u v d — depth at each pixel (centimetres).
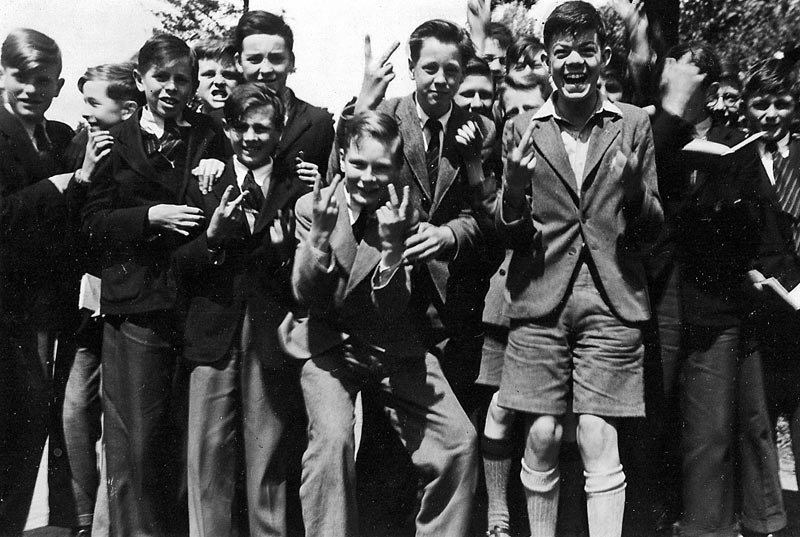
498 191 415
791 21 613
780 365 451
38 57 446
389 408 408
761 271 446
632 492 452
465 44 447
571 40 395
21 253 438
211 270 405
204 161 418
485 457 427
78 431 450
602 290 395
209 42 497
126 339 415
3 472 439
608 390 392
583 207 397
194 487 404
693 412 430
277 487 411
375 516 447
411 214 396
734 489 450
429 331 411
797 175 453
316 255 384
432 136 426
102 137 425
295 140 430
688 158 425
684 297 431
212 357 404
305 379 402
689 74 438
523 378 401
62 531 452
